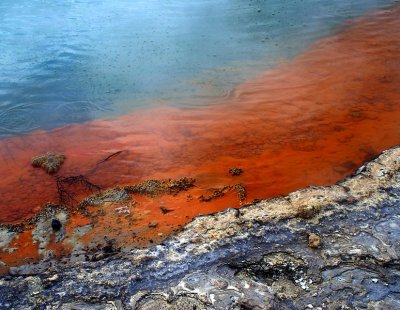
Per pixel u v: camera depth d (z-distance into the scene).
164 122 3.69
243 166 3.03
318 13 6.23
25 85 4.39
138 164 3.14
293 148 3.21
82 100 4.12
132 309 1.86
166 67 4.70
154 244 2.37
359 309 1.80
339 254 2.08
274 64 4.69
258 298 1.88
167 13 6.36
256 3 6.78
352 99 3.88
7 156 3.33
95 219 2.62
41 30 5.72
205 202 2.69
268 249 2.13
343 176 2.85
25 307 1.88
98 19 6.13
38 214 2.69
